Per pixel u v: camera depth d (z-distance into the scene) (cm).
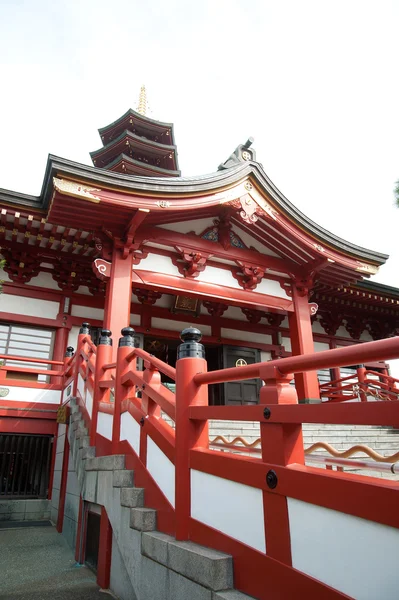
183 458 377
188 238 1051
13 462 1004
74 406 813
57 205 855
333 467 627
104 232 959
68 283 1208
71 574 554
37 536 772
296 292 1195
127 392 558
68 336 1190
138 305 1355
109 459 534
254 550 285
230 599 275
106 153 2117
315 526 246
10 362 1091
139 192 878
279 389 299
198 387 396
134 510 427
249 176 1052
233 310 1522
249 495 302
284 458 278
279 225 1080
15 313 1123
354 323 1720
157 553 366
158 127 2125
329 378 1612
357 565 218
